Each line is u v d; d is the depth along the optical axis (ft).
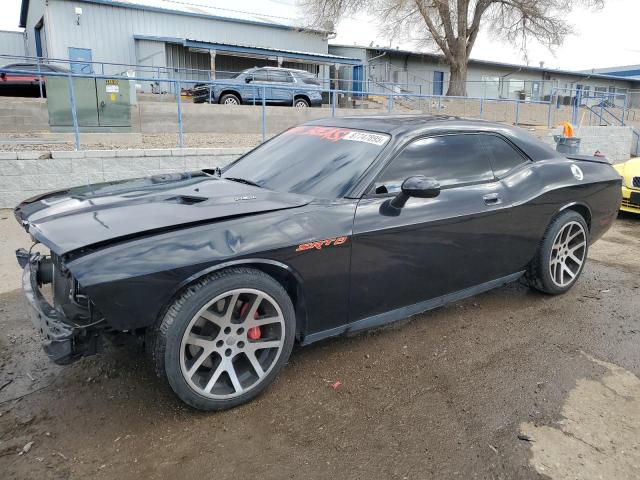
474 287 11.85
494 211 11.35
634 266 17.01
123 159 24.72
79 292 8.15
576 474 7.22
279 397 8.92
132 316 7.36
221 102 52.65
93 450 7.48
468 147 11.61
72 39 73.31
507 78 110.42
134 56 77.46
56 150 25.91
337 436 7.92
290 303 8.82
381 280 9.89
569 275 13.89
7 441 7.63
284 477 7.05
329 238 8.93
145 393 8.89
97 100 29.25
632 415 8.62
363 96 70.54
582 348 10.97
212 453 7.48
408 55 100.63
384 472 7.18
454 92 82.12
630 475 7.22
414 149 10.59
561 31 85.46
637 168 23.85
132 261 7.34
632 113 67.05
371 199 9.68
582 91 57.06
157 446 7.60
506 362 10.30
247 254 8.06
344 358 10.31
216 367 8.28
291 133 12.62
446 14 82.89
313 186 10.08
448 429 8.14
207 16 82.74
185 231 8.00
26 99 37.73
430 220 10.22
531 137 13.28
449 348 10.84
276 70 55.26
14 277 14.67
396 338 11.24
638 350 10.95
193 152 26.30
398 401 8.87
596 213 14.20
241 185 10.61
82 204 9.20
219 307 8.18
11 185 22.54
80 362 9.89
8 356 10.12
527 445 7.79
